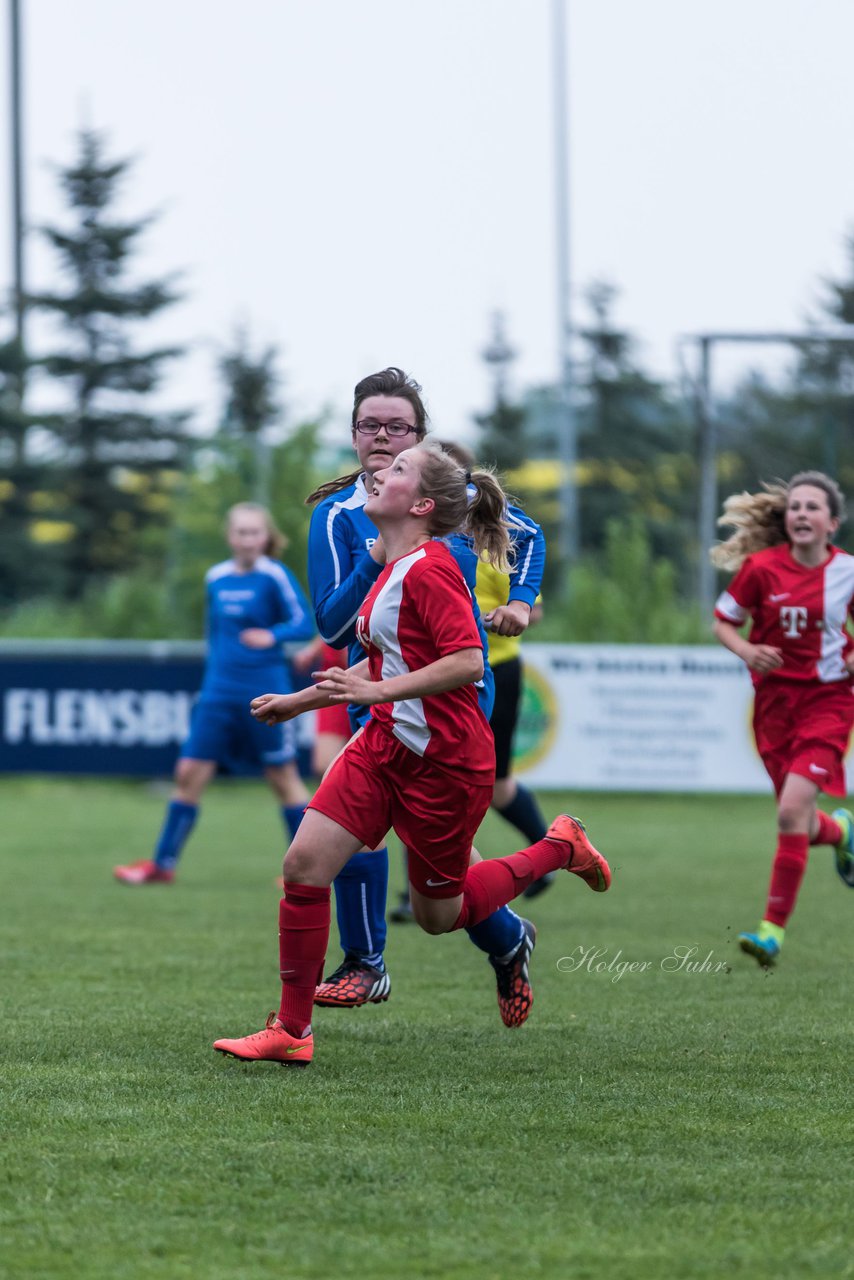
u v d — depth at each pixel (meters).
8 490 124.25
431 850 14.48
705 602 60.38
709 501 61.09
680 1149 12.12
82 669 48.94
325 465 87.19
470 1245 10.04
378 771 14.52
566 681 48.56
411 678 13.70
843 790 22.31
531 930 16.16
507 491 17.55
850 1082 14.33
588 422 151.75
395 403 15.92
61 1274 9.54
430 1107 13.30
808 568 22.22
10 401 120.94
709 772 48.03
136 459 132.25
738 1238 10.20
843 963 21.98
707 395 60.78
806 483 22.09
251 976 20.45
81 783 55.62
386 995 17.14
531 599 17.22
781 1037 16.42
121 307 132.00
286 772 31.30
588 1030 16.83
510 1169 11.58
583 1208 10.74
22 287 113.00
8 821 44.53
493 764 14.46
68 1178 11.30
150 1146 12.06
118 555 131.88
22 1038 16.09
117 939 23.86
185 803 31.59
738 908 28.16
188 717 48.81
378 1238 10.16
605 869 16.38
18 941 23.59
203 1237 10.16
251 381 153.50
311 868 14.55
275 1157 11.81
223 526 73.31
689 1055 15.48
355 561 15.91
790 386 79.38
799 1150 12.12
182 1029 16.62
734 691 47.94
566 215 87.44
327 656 26.25
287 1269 9.64
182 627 69.56
